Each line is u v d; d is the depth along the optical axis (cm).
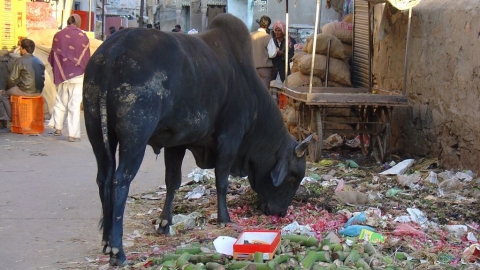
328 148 1070
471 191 762
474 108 834
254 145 658
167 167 607
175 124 531
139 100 478
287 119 1090
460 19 866
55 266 514
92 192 768
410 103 1002
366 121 992
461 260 530
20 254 541
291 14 2602
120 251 495
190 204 716
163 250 548
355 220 623
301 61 1133
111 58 483
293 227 610
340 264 493
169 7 4419
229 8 3584
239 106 612
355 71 1180
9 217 653
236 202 715
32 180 822
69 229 618
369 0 990
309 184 766
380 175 851
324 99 884
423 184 799
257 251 499
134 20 4475
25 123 1178
